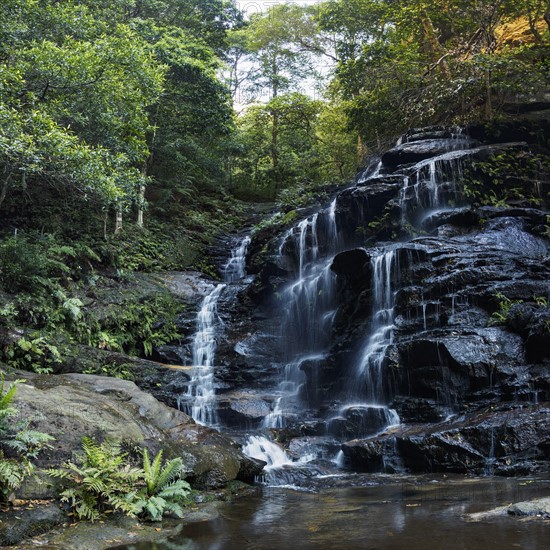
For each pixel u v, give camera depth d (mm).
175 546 5309
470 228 15023
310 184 25594
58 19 15930
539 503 5773
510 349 10531
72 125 17062
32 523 5621
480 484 7605
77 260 16516
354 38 26562
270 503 7234
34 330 13109
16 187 16828
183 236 23016
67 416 7395
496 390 10156
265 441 10523
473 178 16641
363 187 17562
